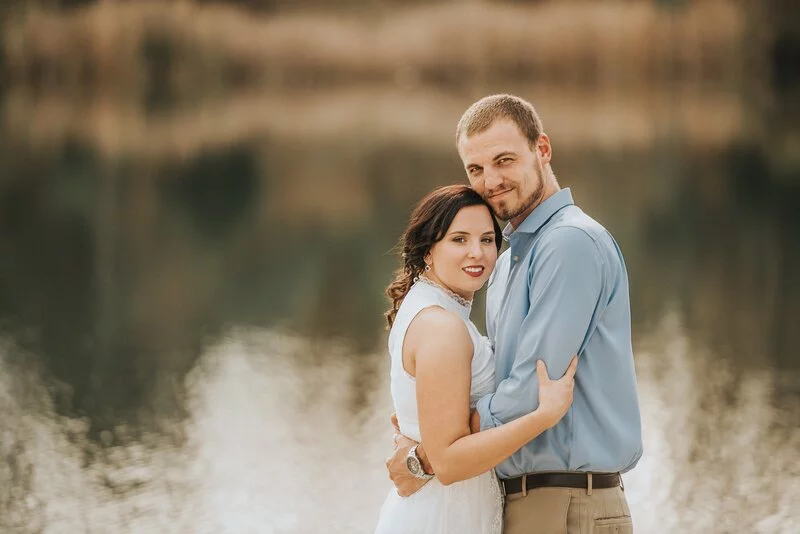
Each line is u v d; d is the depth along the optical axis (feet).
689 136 126.82
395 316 16.20
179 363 42.78
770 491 28.45
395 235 73.05
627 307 15.51
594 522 15.26
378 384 39.42
